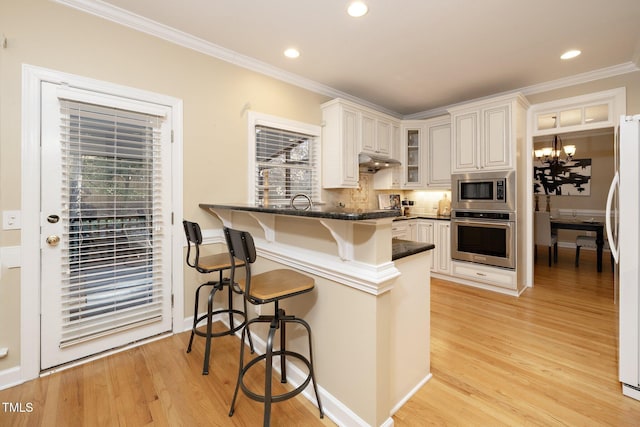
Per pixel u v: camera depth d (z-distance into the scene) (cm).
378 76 332
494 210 346
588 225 445
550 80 342
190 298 258
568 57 285
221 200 274
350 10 214
